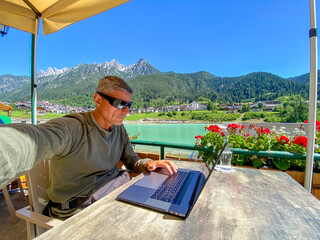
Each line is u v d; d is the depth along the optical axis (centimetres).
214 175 117
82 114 110
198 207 77
